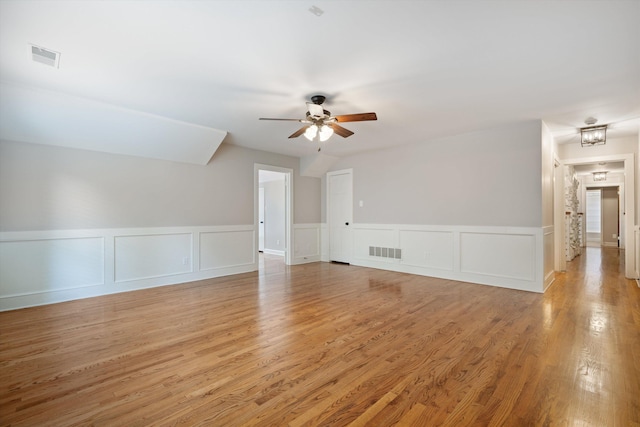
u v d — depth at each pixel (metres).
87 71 2.63
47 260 3.66
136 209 4.33
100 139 3.85
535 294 3.97
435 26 2.02
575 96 3.19
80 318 3.14
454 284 4.54
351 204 6.33
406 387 1.90
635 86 2.94
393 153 5.59
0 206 3.39
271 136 4.80
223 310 3.39
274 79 2.79
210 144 4.61
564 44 2.23
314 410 1.69
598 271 5.38
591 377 2.00
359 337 2.65
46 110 3.24
